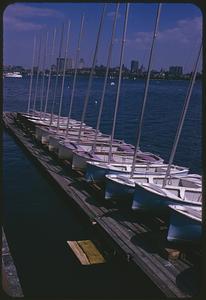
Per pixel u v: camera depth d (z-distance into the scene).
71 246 13.37
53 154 25.98
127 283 11.12
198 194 15.30
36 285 11.32
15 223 15.84
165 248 11.59
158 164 19.70
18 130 36.44
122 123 49.12
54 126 31.53
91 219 14.34
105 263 12.28
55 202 18.33
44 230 15.16
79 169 20.41
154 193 14.18
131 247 11.96
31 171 23.83
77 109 62.66
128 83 165.38
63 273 11.91
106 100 79.50
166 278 10.26
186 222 11.94
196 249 12.20
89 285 11.23
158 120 51.88
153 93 103.75
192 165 29.12
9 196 19.11
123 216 14.76
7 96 79.44
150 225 13.88
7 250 10.88
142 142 37.22
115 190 15.82
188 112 60.19
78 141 24.06
